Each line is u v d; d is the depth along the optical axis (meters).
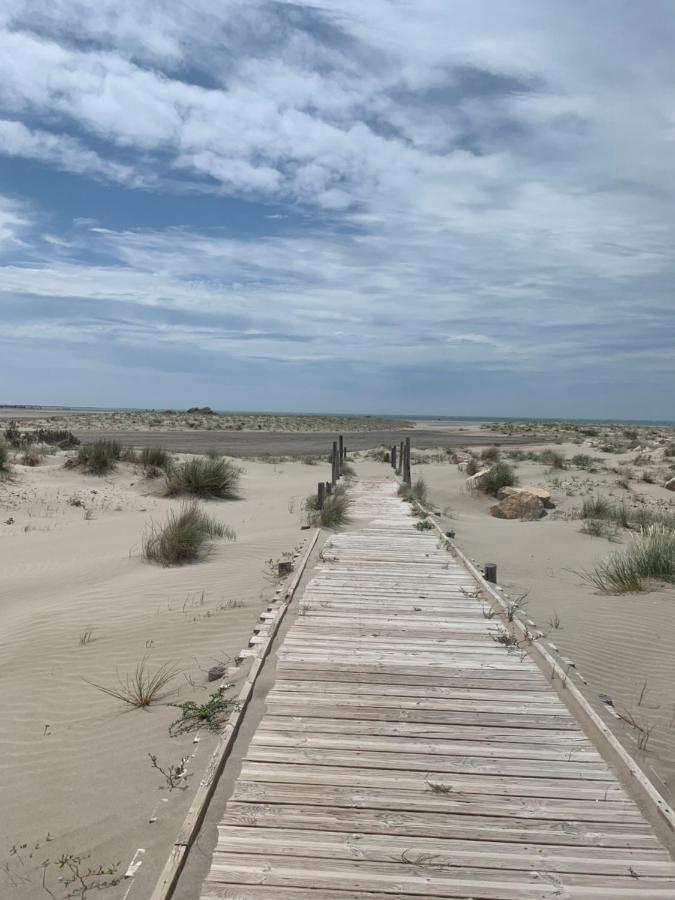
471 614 7.81
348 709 5.24
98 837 3.76
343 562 10.55
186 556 11.64
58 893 3.31
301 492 21.25
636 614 8.54
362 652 6.50
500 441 55.97
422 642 6.82
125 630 7.66
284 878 3.33
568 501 21.16
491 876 3.38
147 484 20.25
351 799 4.01
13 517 15.63
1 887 3.37
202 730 4.96
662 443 46.12
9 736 5.27
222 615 7.91
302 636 6.95
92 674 6.47
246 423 76.81
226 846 3.57
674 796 4.18
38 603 9.32
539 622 8.07
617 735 4.95
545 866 3.46
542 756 4.57
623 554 11.05
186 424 66.81
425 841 3.63
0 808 4.17
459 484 23.94
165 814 3.93
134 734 5.07
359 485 22.78
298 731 4.86
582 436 63.34
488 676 5.96
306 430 69.81
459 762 4.47
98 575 10.81
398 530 13.72
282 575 9.62
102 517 16.47
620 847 3.63
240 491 21.41
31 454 21.62
